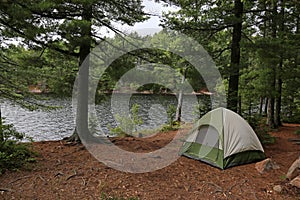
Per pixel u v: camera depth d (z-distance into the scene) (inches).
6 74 238.4
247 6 334.6
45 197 158.2
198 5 313.3
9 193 161.6
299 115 572.4
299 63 332.2
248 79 427.2
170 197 164.1
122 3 254.5
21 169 198.8
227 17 288.7
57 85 266.1
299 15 375.6
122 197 159.5
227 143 227.3
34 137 410.0
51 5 194.7
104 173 195.9
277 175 204.4
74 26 208.7
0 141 214.2
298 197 165.9
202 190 175.6
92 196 161.3
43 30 203.6
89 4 217.0
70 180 182.5
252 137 239.3
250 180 194.4
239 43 299.4
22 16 187.8
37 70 263.1
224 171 212.7
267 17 344.5
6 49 244.5
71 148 258.8
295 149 296.2
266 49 293.6
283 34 340.2
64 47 254.4
